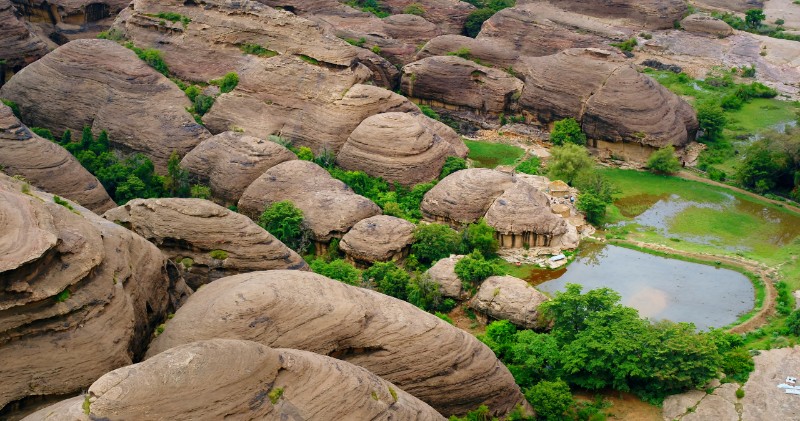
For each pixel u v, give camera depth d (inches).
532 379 2369.6
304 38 4101.9
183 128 3735.2
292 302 2039.9
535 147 4279.0
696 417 2237.9
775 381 2342.5
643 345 2337.6
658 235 3368.6
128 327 2000.5
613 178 3922.2
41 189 3097.9
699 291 2928.2
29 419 1595.7
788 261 3112.7
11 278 1817.2
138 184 3410.4
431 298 2763.3
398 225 3051.2
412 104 4045.3
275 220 3088.1
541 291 2915.8
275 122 3924.7
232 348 1684.3
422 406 1927.9
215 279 2506.2
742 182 3801.7
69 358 1873.8
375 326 2080.5
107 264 2071.9
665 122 4003.4
